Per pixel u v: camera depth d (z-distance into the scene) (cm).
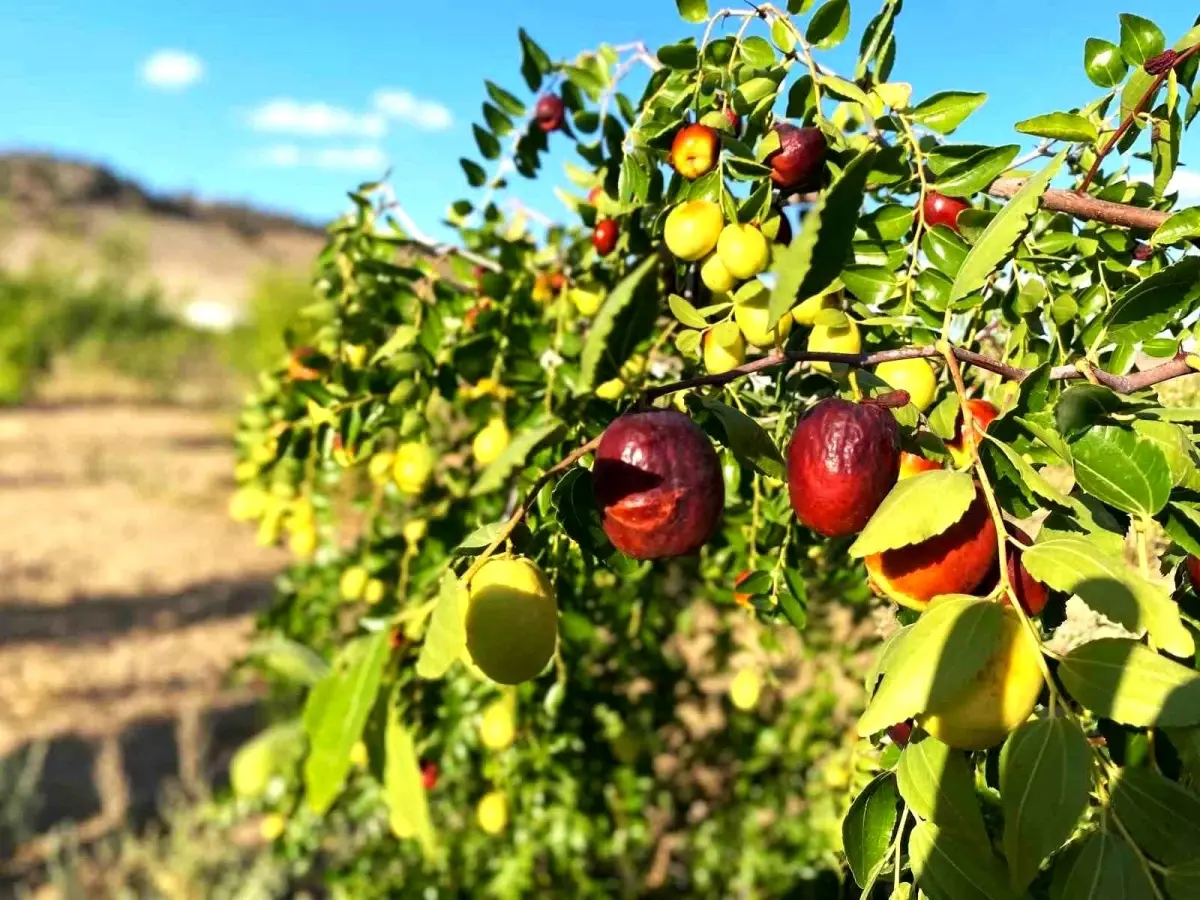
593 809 62
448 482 49
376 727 33
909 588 18
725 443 23
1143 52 26
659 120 30
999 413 20
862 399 20
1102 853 15
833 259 17
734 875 69
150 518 234
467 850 65
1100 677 15
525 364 40
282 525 54
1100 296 28
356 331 44
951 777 17
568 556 31
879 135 28
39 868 92
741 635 65
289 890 88
